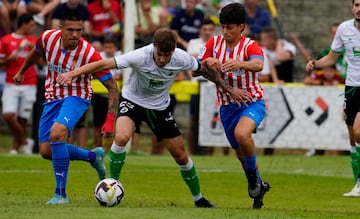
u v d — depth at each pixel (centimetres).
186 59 2405
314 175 3494
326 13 5994
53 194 2716
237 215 2170
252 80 2466
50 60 2531
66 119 2458
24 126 4325
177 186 3036
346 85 2923
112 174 2450
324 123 4369
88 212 2161
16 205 2364
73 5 4600
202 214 2177
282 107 4362
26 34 4262
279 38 5450
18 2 4759
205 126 4366
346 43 2883
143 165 3712
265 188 2445
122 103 2456
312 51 5950
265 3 5809
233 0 5006
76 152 2669
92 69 2342
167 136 2445
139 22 4878
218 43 2466
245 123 2398
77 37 2486
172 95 4359
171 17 5225
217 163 3903
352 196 2872
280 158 4203
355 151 2911
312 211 2398
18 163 3662
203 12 5144
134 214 2139
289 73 4762
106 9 4809
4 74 4594
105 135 2455
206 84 4356
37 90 4328
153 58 2364
